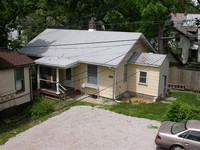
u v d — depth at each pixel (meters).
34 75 24.75
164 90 24.19
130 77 23.39
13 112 19.66
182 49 42.81
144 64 22.28
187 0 31.42
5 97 18.88
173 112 16.81
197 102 22.88
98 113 18.58
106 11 35.62
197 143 12.28
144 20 29.91
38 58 24.86
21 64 19.56
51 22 36.94
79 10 35.22
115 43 23.64
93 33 26.06
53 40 26.72
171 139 12.76
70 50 24.28
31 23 36.00
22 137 15.26
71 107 19.94
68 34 27.11
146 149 13.66
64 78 24.00
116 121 17.20
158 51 32.56
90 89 23.02
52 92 22.31
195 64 39.62
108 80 22.00
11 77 19.16
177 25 46.97
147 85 22.73
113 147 13.90
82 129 16.02
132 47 22.88
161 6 27.95
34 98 21.67
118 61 21.25
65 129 16.08
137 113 18.66
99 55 22.56
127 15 33.97
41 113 18.83
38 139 14.91
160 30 31.72
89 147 13.92
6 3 24.33
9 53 20.56
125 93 23.53
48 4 33.78
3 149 13.91
